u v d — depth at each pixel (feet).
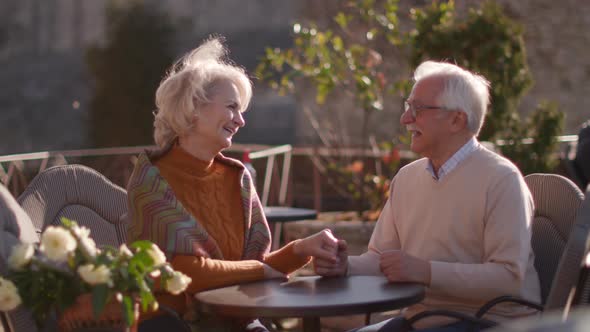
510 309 8.48
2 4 46.39
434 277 8.20
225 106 8.91
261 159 28.86
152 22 40.45
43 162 17.40
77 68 44.29
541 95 29.68
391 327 8.73
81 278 6.35
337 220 18.15
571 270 6.88
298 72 20.36
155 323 8.50
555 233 8.97
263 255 9.37
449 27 18.24
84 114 42.24
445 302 8.70
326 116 31.27
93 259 6.33
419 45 18.57
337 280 8.50
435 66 9.18
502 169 8.50
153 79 39.75
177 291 6.67
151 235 8.52
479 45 17.98
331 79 20.02
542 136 17.98
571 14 29.48
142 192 8.64
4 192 7.98
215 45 9.66
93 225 9.91
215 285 8.42
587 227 6.90
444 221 8.68
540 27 29.73
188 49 40.50
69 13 45.01
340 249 8.86
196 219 8.88
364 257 9.45
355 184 19.40
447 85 8.63
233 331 9.34
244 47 40.04
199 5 40.86
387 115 29.91
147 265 6.52
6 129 44.50
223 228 9.10
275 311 7.14
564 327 2.95
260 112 36.58
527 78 18.45
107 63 40.27
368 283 8.26
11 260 6.34
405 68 24.41
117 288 6.35
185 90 8.86
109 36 40.86
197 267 8.39
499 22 18.02
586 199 7.07
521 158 17.85
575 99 29.45
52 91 44.37
